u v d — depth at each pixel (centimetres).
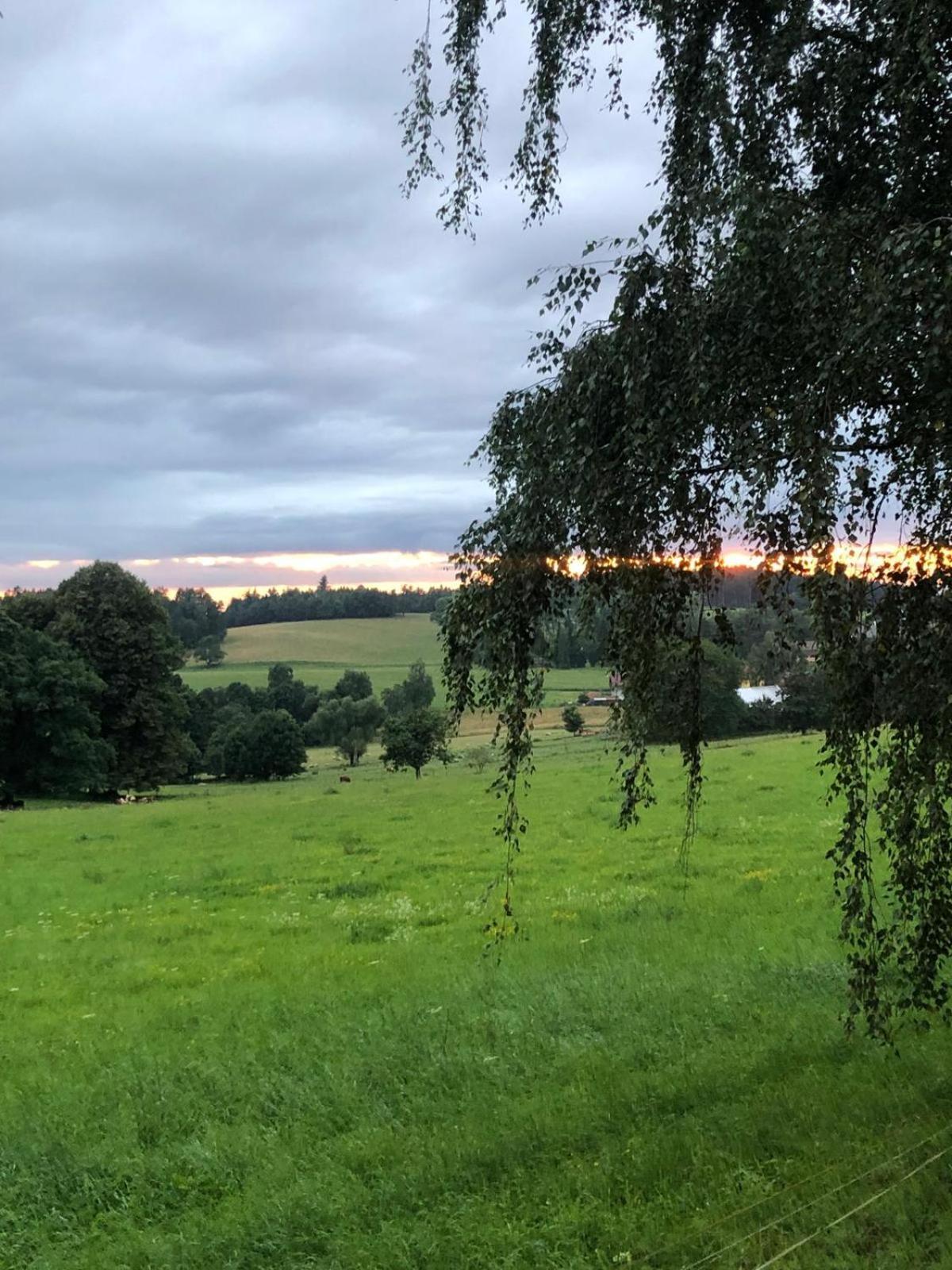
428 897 1773
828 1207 496
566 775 3853
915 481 498
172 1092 796
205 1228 588
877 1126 580
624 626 576
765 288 458
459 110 631
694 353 465
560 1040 838
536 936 1334
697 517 545
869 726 491
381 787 4831
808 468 433
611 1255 499
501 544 556
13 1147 714
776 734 4881
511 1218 551
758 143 562
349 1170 638
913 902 524
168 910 1881
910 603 484
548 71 613
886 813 492
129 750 6462
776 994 895
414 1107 731
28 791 6003
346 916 1672
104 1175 675
